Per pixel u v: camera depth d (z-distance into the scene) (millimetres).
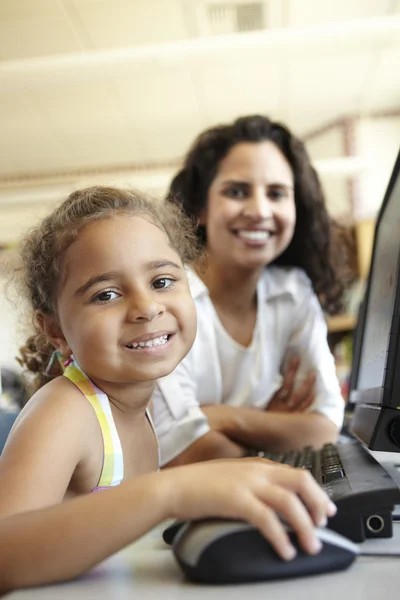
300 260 1667
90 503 473
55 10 3221
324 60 4008
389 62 4102
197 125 4922
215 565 434
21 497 546
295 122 5133
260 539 440
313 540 443
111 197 835
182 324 758
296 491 469
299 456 908
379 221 1042
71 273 734
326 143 5348
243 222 1452
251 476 475
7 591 458
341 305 1803
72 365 766
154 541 617
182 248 910
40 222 919
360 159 3588
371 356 896
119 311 705
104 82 4008
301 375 1474
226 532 440
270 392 1525
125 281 719
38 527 464
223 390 1476
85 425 675
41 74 2570
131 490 475
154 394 1175
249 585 434
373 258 1065
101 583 456
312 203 1610
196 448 1181
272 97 4574
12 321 1165
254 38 2463
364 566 468
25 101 4203
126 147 5262
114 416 769
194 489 466
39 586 455
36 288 870
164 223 842
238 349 1447
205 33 3496
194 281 1376
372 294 1021
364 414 846
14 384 1498
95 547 454
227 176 1467
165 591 430
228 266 1467
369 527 535
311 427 1324
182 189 1597
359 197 5066
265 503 454
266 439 1303
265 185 1464
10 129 4695
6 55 3617
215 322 1426
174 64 2537
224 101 4551
